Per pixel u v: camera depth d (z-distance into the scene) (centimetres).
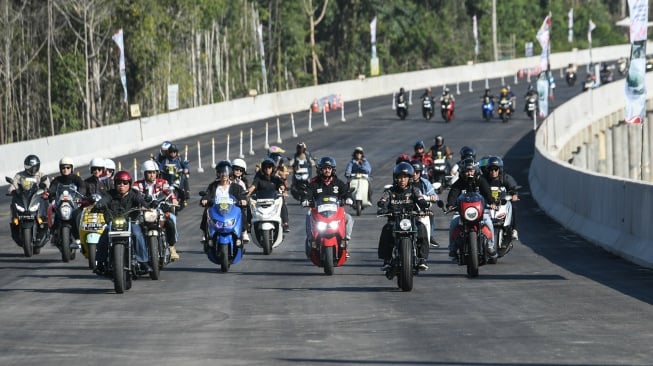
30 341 4366
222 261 6950
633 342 4116
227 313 5094
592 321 4669
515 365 3678
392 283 6294
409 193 6059
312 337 4328
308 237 6788
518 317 4828
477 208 6481
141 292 6009
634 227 7469
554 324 4600
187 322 4819
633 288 5859
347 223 6844
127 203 6334
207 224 7081
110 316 5069
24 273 7062
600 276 6444
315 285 6231
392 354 3919
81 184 7819
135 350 4094
